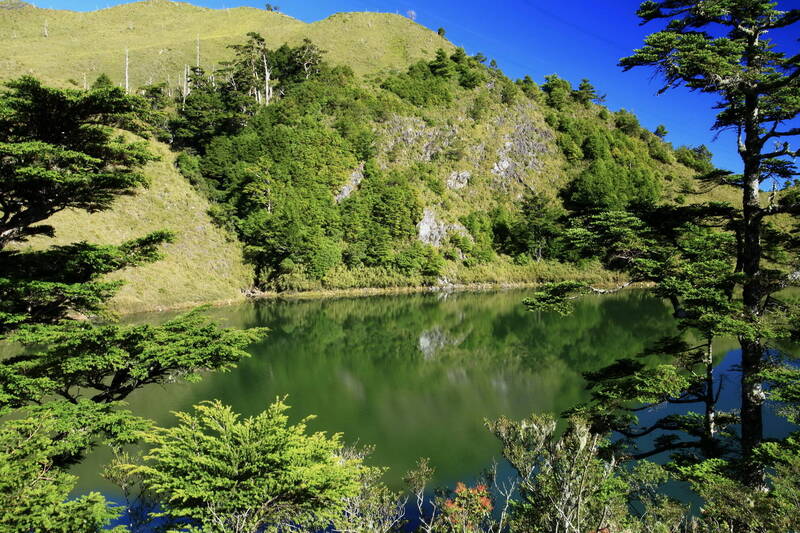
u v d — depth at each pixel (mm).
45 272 10742
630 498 8609
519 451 5246
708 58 9688
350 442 16625
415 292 59719
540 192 73250
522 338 34156
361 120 70375
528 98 92125
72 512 5699
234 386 23000
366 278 59406
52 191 10281
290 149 62188
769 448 7980
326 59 94938
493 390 22562
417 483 9625
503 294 58500
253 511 7168
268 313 44094
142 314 39375
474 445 16312
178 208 53438
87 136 10562
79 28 115500
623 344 31172
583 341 32656
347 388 22906
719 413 11648
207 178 58969
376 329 37875
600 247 12102
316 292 57156
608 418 11797
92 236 41562
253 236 54594
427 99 79625
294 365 27031
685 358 11961
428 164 71938
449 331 37000
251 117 67000
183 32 120750
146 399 20703
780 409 9516
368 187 64250
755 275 10070
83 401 8922
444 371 25875
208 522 6801
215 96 64625
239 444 8250
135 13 131750
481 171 76000
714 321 9469
